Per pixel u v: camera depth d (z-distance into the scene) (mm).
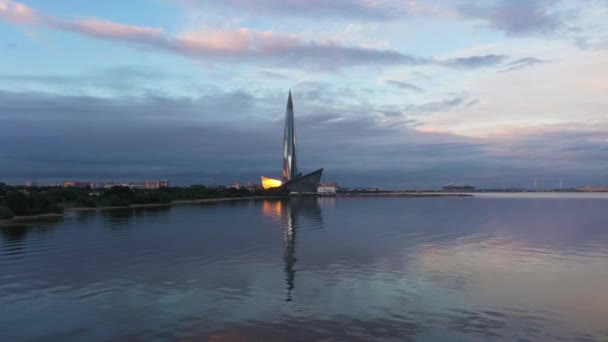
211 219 81188
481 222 74062
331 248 41812
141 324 19469
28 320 20141
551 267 32250
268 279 28094
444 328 18984
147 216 89250
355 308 21750
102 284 26844
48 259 35781
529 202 191875
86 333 18453
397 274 29625
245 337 17875
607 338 17984
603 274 29672
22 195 87875
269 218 84500
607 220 77938
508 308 21891
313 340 17531
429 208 130250
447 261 34625
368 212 106688
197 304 22453
